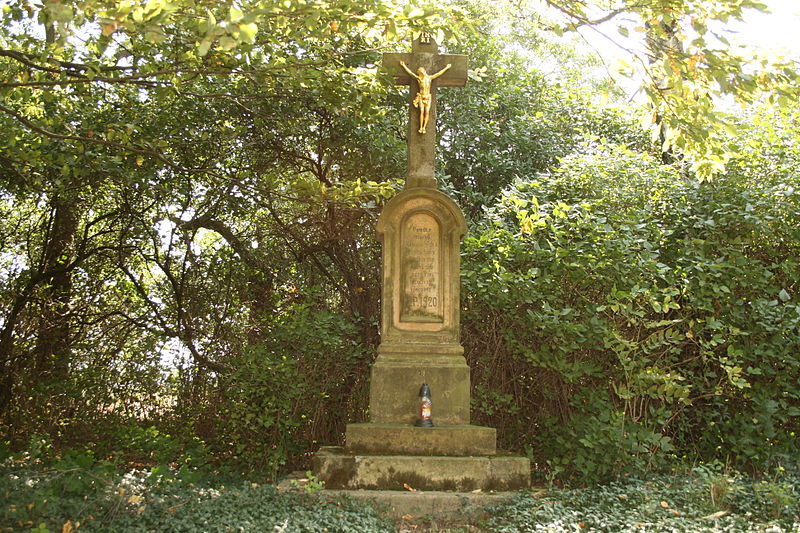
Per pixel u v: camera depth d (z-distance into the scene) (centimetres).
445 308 786
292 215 1105
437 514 625
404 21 628
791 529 530
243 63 775
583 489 701
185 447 942
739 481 657
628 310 773
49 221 1154
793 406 807
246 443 877
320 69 852
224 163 1126
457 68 819
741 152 897
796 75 663
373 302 1062
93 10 529
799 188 872
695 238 877
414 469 676
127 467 859
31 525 471
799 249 873
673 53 691
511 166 1152
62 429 1005
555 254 845
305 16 587
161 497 580
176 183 1138
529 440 862
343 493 642
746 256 884
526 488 680
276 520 548
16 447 971
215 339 1084
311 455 904
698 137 722
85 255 1154
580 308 852
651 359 844
